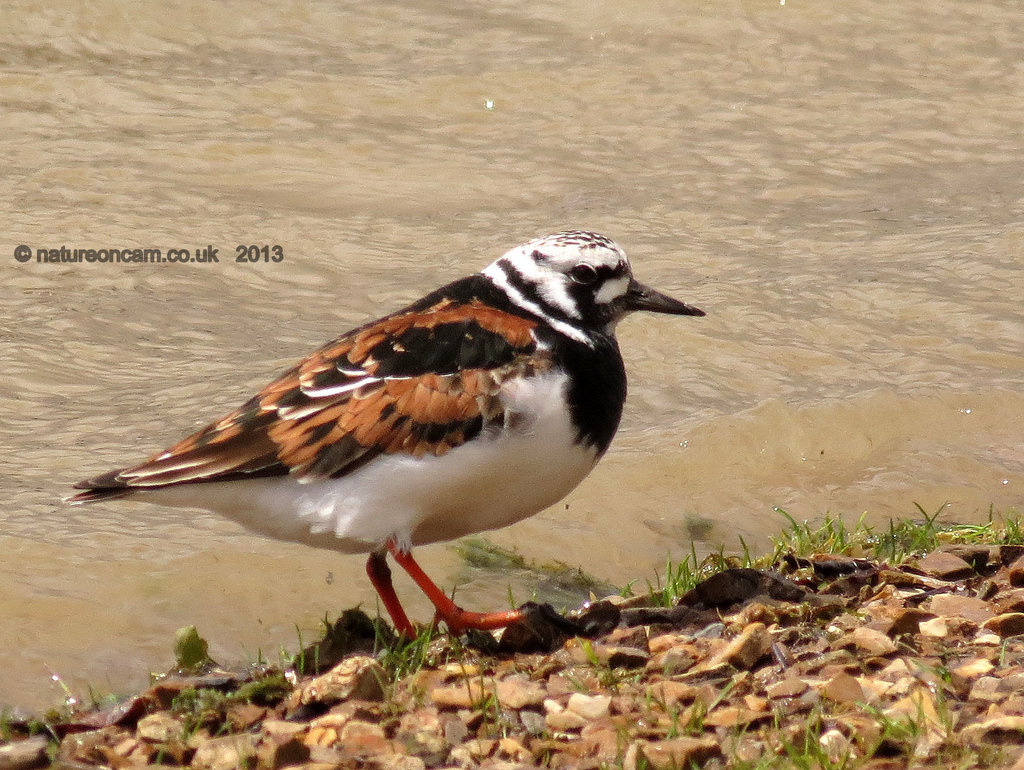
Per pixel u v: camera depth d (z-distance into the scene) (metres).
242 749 7.80
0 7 22.39
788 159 20.44
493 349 9.09
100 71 21.23
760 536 12.23
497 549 11.80
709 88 22.39
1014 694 8.04
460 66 22.34
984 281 17.09
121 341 15.00
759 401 14.44
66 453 12.78
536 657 9.27
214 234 17.41
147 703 8.63
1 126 19.61
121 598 10.63
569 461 9.35
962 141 21.27
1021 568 10.12
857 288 16.88
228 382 14.20
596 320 9.74
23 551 11.10
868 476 13.28
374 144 19.95
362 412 8.91
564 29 23.91
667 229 18.23
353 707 8.34
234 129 20.00
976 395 14.62
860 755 7.52
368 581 11.17
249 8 23.44
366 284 16.48
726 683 8.55
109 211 17.67
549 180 19.38
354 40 23.06
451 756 7.80
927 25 24.97
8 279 16.06
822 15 24.94
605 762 7.50
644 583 11.41
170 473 8.95
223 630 10.37
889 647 8.81
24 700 9.28
